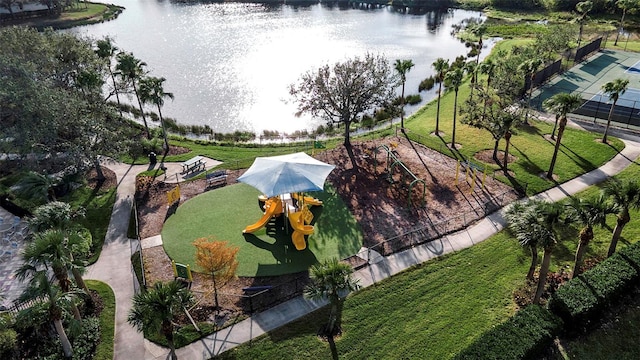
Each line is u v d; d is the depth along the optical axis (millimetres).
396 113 52406
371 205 35094
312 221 33188
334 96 43656
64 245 20562
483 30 69000
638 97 53781
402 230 31719
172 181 39531
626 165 38656
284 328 23500
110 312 24812
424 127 50250
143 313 18891
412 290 25828
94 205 35656
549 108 36375
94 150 36312
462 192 36281
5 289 26438
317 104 45469
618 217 25203
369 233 31547
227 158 44531
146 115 58594
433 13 123500
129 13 127688
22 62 36844
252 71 75625
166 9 133500
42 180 31000
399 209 34438
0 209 34656
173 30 106062
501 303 24625
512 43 82938
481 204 34406
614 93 40500
